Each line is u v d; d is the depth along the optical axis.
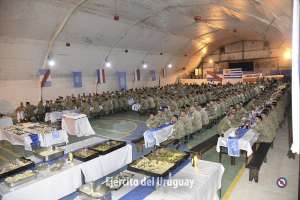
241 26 19.06
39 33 13.91
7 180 5.05
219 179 5.68
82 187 4.41
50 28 13.96
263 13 9.02
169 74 30.48
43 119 15.13
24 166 5.77
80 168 6.07
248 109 13.16
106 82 21.70
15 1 10.95
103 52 19.30
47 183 5.33
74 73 18.59
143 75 25.92
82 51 17.62
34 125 10.55
